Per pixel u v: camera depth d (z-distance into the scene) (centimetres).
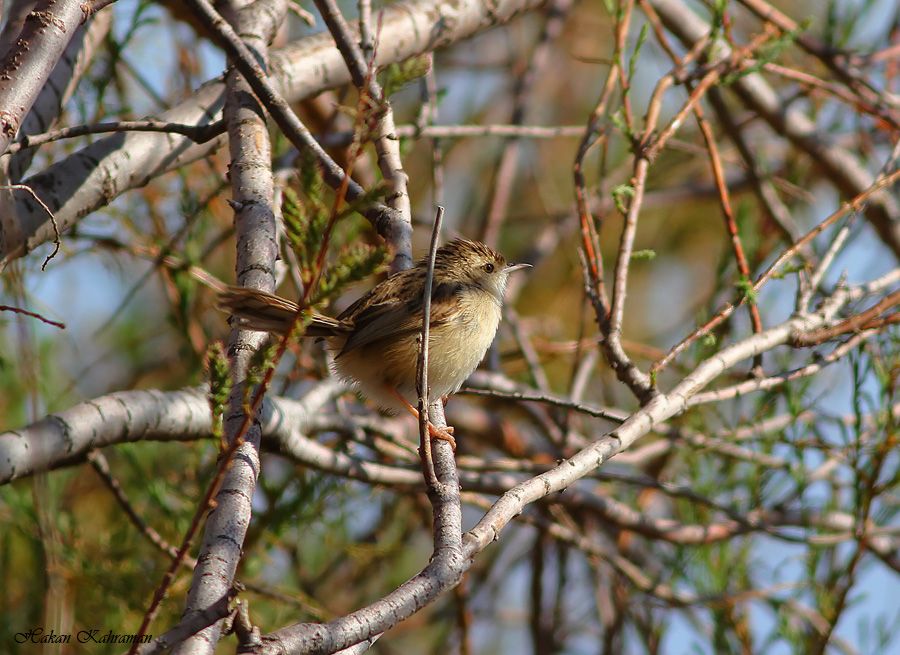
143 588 948
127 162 898
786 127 1334
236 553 503
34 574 981
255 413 493
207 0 830
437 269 963
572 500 1151
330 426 1046
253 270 673
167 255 1056
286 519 1024
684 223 1644
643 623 1223
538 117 1683
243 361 616
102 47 1097
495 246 1428
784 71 1184
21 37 601
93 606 957
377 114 510
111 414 830
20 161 875
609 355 777
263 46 873
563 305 1576
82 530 1045
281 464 1273
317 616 1026
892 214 1320
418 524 1314
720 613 1088
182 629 430
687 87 1038
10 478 764
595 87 1705
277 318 628
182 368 1248
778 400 1149
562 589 1289
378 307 881
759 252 1262
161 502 988
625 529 1155
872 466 975
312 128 1306
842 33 1275
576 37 1730
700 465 1159
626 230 815
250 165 733
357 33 1041
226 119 766
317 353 1159
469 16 1118
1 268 759
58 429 797
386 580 1263
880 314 907
